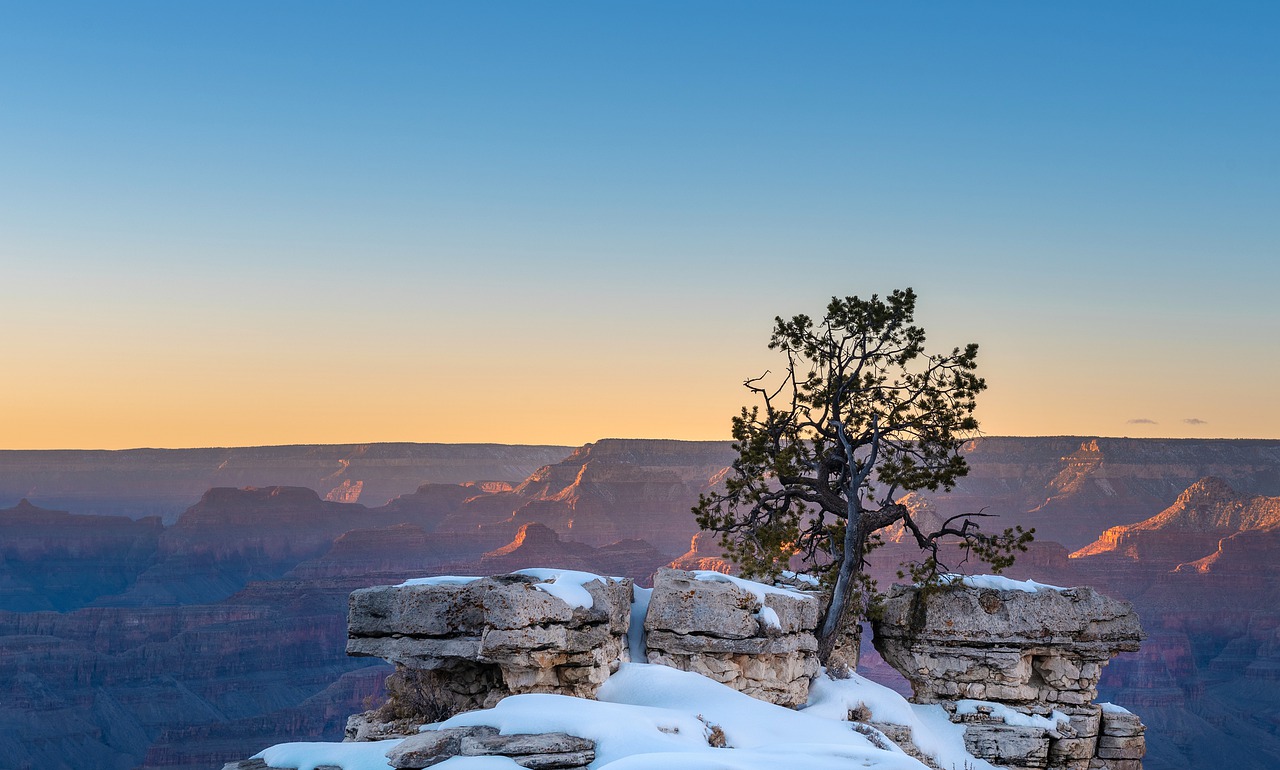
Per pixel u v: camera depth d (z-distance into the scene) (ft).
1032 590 125.70
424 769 80.28
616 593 108.47
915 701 126.11
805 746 87.86
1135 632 125.90
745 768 78.43
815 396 135.03
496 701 97.55
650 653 109.81
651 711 92.84
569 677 99.50
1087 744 122.11
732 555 139.33
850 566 126.82
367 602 103.45
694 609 109.29
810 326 135.64
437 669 102.27
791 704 111.04
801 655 113.60
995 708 121.29
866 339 134.31
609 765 78.13
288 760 86.43
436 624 100.94
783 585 132.67
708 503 138.82
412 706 102.47
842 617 125.08
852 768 81.41
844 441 129.70
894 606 128.67
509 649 95.09
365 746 86.94
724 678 107.34
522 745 81.35
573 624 100.27
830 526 139.85
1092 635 124.67
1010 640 123.13
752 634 107.86
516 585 99.45
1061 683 124.26
